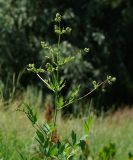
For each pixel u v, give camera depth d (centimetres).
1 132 611
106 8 1798
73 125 656
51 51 397
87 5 1730
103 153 499
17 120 677
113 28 1814
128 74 1838
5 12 1619
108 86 1731
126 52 1909
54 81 394
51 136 398
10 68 1551
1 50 1577
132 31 1861
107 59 1741
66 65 1588
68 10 1672
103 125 970
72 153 400
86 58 1694
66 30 397
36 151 534
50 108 641
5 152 526
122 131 1081
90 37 1709
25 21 1630
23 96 981
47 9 1670
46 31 1656
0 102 693
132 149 877
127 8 1859
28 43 1605
